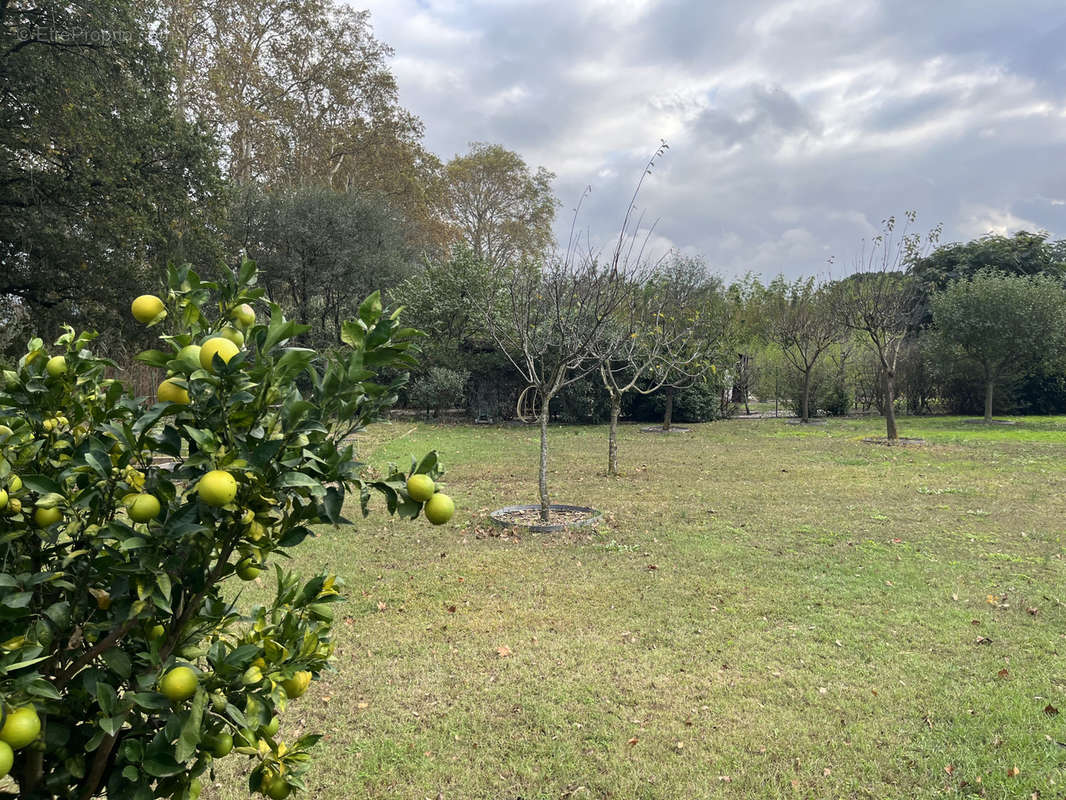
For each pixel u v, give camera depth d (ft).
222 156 52.34
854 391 84.12
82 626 4.07
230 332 4.15
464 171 131.23
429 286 70.08
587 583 19.02
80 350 4.60
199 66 85.25
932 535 24.30
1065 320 66.69
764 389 84.02
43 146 41.91
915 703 12.55
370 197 91.50
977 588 18.67
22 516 4.17
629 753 11.06
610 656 14.47
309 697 12.77
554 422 71.87
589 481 35.58
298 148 100.37
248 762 10.86
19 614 3.60
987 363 70.23
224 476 3.50
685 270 71.10
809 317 71.97
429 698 12.75
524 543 23.13
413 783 10.27
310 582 4.53
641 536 24.07
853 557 21.54
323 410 3.95
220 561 4.06
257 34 92.94
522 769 10.59
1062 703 12.51
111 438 4.39
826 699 12.71
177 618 4.21
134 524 3.88
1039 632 15.70
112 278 45.39
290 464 3.80
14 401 4.42
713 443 53.16
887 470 39.14
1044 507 28.94
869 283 55.62
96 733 3.93
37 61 40.55
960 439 54.49
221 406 3.75
